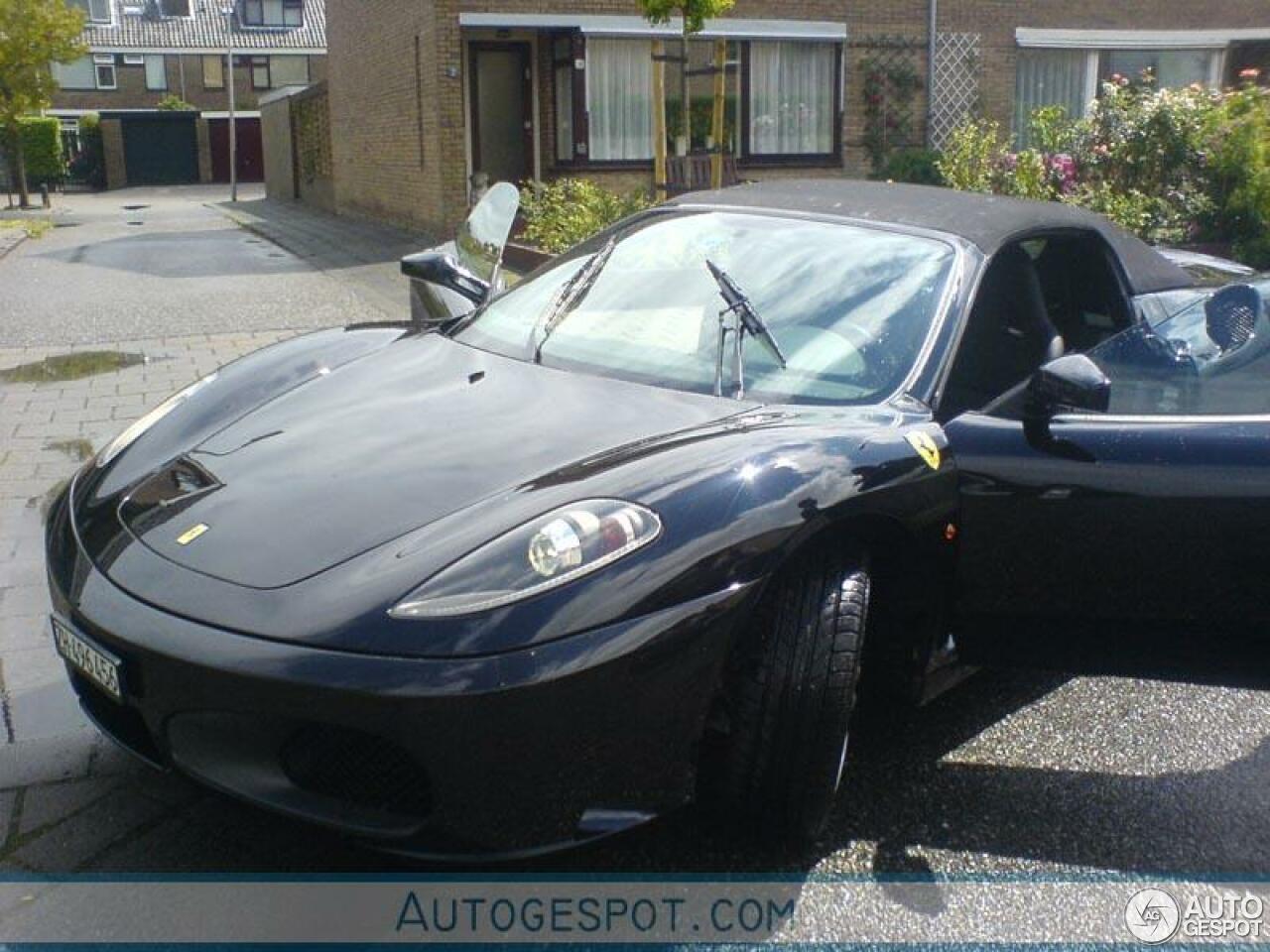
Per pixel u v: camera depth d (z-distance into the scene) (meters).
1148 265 4.05
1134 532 2.88
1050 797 3.07
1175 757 3.29
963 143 11.59
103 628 2.46
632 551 2.40
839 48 16.98
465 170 15.54
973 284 3.32
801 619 2.62
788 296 3.37
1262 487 2.77
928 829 2.92
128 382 7.36
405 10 16.30
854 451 2.75
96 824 2.86
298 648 2.28
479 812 2.30
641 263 3.70
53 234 19.23
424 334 3.76
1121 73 18.84
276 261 14.29
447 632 2.26
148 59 47.16
